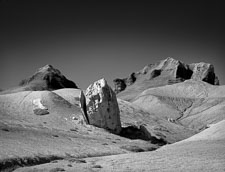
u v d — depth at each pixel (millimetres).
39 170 41031
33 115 94875
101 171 40375
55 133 73250
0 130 62219
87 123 92562
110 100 93375
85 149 62219
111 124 91875
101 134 85312
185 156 49812
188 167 41000
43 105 101688
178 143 70000
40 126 81875
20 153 48969
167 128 120688
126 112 126625
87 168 42188
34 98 106625
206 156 48656
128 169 41406
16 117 89062
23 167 44000
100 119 91375
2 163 43156
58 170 40656
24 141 57969
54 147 58625
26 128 72062
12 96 108938
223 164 42156
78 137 74875
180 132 119875
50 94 110938
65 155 54781
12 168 42844
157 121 127875
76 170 40906
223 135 66938
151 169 40938
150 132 103562
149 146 79812
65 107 104875
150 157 50906
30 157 48406
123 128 98188
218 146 57656
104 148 66500
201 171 38219
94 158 53562
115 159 50844
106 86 94375
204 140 66562
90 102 92875
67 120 94062
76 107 109250
